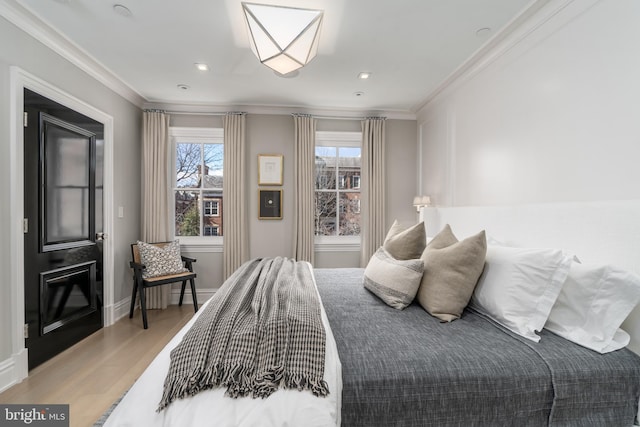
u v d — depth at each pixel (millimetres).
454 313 1391
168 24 1938
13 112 1782
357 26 1938
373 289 1751
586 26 1485
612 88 1360
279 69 2021
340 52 2270
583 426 974
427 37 2061
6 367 1746
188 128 3467
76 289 2363
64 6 1757
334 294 1805
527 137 1883
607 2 1378
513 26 1904
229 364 873
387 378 928
